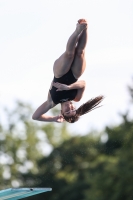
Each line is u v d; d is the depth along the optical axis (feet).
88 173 290.56
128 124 290.15
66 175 334.65
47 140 371.56
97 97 97.96
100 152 329.93
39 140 370.73
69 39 92.12
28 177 351.87
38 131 371.56
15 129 362.94
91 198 251.80
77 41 93.76
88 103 97.60
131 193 242.58
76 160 338.95
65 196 324.60
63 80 96.22
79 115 97.96
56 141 374.22
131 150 257.96
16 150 357.00
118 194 243.60
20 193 105.70
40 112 99.40
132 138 270.87
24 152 360.69
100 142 329.72
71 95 96.78
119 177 246.06
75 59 95.20
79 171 332.19
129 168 245.86
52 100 97.30
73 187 318.24
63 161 343.67
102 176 249.75
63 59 94.32
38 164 354.74
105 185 247.09
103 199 247.50
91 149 336.49
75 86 95.20
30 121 365.81
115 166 248.73
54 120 100.48
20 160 356.59
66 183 332.39
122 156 255.70
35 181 349.41
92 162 306.96
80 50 94.43
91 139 339.98
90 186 310.86
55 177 340.80
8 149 355.97
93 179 253.03
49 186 340.80
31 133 364.99
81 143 340.39
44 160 350.84
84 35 93.09
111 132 298.35
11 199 108.99
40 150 368.48
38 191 105.81
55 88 96.53
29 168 354.74
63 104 97.45
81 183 317.01
